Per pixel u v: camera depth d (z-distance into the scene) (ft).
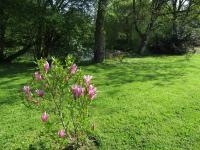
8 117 25.64
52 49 59.36
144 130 23.52
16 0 54.08
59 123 22.95
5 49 60.29
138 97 31.40
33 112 26.68
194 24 101.50
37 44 59.16
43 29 56.44
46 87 18.95
